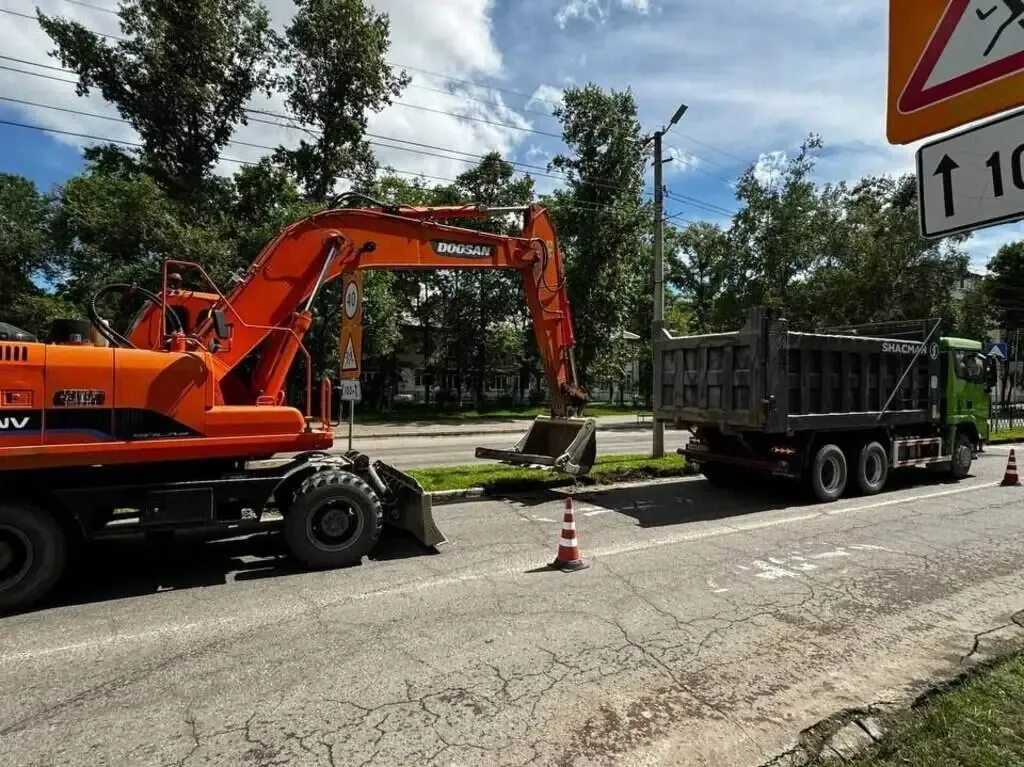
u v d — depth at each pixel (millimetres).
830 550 6559
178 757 2910
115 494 5340
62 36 23438
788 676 3740
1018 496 9922
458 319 41969
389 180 32625
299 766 2840
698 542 6855
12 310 22438
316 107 26656
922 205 2146
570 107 30516
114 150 25672
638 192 30781
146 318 6676
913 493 10234
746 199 35875
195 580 5543
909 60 2180
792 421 8938
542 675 3730
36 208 30094
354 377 7789
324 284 7242
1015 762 2689
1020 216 1877
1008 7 1905
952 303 30984
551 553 6387
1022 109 1872
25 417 4934
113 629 4449
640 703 3410
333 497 5875
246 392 6824
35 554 4879
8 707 3369
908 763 2707
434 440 21391
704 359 9711
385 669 3799
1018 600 5082
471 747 2988
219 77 25688
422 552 6422
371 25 26438
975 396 12109
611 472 11070
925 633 4398
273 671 3775
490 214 9227
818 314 32031
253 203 26766
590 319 31375
